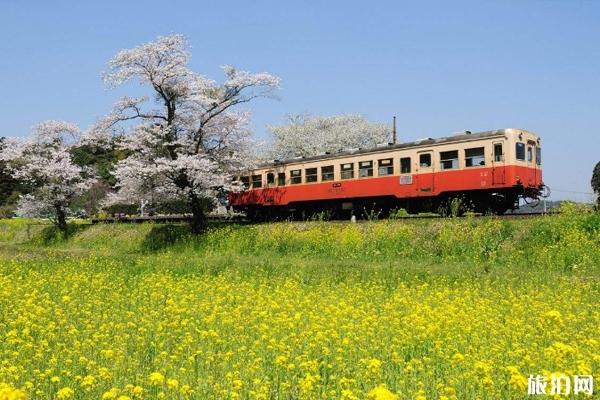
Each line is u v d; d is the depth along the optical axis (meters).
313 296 12.66
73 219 43.59
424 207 23.42
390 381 6.69
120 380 6.65
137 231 29.16
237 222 29.56
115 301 12.33
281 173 28.83
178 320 9.66
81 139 31.25
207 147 27.66
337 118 50.69
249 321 9.73
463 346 8.16
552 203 21.94
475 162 21.36
